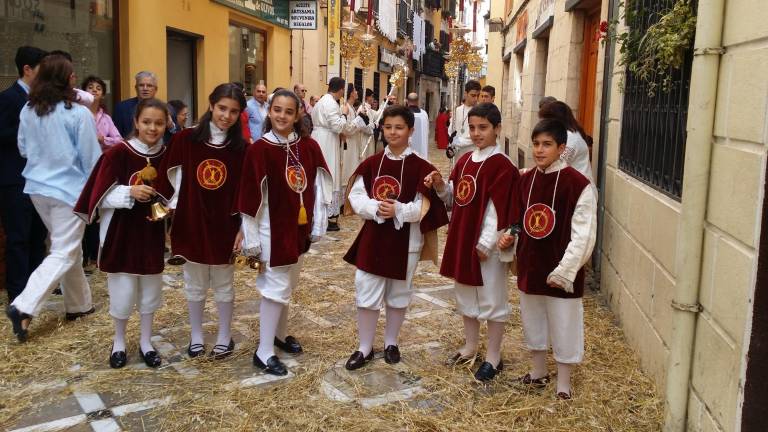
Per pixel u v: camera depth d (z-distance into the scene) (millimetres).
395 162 4121
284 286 4020
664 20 3541
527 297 3748
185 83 9625
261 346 4082
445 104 42250
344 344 4512
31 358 4133
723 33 2871
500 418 3480
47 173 4426
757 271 2434
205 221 4016
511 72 15539
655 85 3914
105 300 5277
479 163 3955
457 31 11602
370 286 4078
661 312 3787
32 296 4312
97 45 7605
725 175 2793
